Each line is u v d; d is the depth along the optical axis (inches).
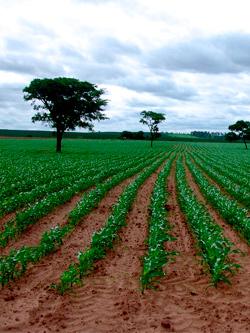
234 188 1005.8
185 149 4116.6
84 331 304.5
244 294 373.7
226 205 717.9
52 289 378.6
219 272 387.5
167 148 4153.5
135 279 407.5
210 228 559.5
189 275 421.4
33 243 529.7
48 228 609.9
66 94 2335.1
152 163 1899.6
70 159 1916.8
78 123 2463.1
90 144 4200.3
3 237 511.5
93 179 1104.8
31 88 2260.1
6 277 389.4
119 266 445.1
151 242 472.4
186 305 349.4
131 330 306.3
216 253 408.2
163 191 893.8
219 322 318.7
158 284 395.9
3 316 325.1
